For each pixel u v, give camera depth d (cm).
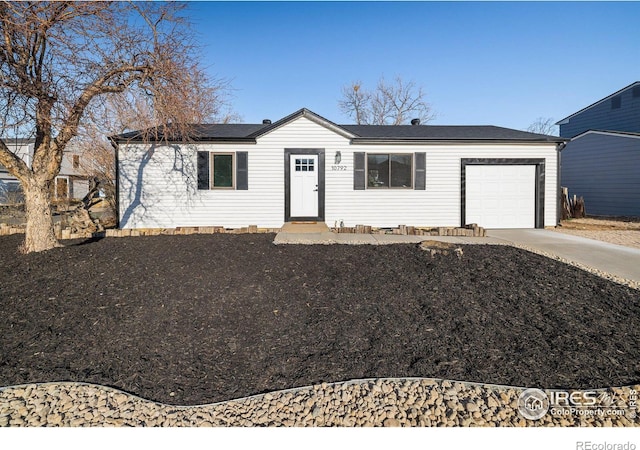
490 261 633
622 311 447
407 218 1146
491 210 1155
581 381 312
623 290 517
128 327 407
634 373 323
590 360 343
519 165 1152
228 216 1122
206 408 283
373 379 316
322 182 1129
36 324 412
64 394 297
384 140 1125
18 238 902
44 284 520
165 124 823
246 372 330
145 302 467
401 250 709
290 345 376
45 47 639
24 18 575
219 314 441
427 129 1333
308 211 1141
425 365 336
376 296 491
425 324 417
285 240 817
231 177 1121
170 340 383
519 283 534
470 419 270
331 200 1134
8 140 796
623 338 383
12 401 288
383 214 1143
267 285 528
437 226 1148
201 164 1110
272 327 413
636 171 1595
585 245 831
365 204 1139
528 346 369
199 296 488
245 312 447
